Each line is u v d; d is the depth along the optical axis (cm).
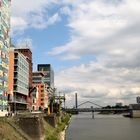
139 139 12888
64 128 16462
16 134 7419
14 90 17600
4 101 12181
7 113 11706
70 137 13025
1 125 7031
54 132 11469
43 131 9181
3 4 11981
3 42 11938
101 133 15575
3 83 12006
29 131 8206
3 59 11975
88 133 15338
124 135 14675
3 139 6512
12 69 17475
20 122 8194
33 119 8300
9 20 13100
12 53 17612
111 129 18588
